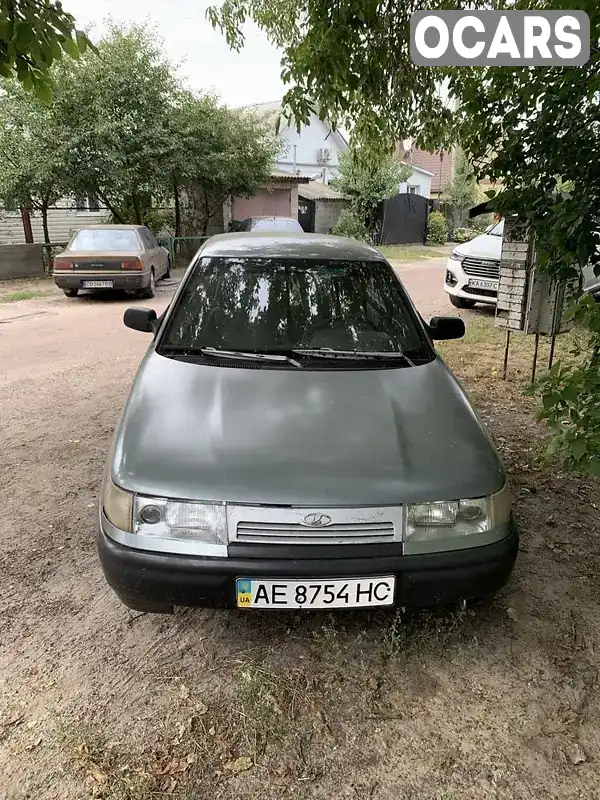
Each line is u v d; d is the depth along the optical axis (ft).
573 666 7.47
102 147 44.75
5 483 12.04
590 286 21.42
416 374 9.24
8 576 9.04
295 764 6.12
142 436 7.50
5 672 7.20
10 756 6.11
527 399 17.29
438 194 114.32
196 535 6.68
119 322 29.19
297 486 6.70
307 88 14.43
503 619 8.29
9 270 44.91
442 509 6.88
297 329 10.00
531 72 11.48
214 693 6.97
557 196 11.63
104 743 6.28
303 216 87.10
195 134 52.65
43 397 17.52
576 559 9.70
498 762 6.19
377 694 7.00
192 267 11.21
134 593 6.81
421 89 17.90
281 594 6.67
